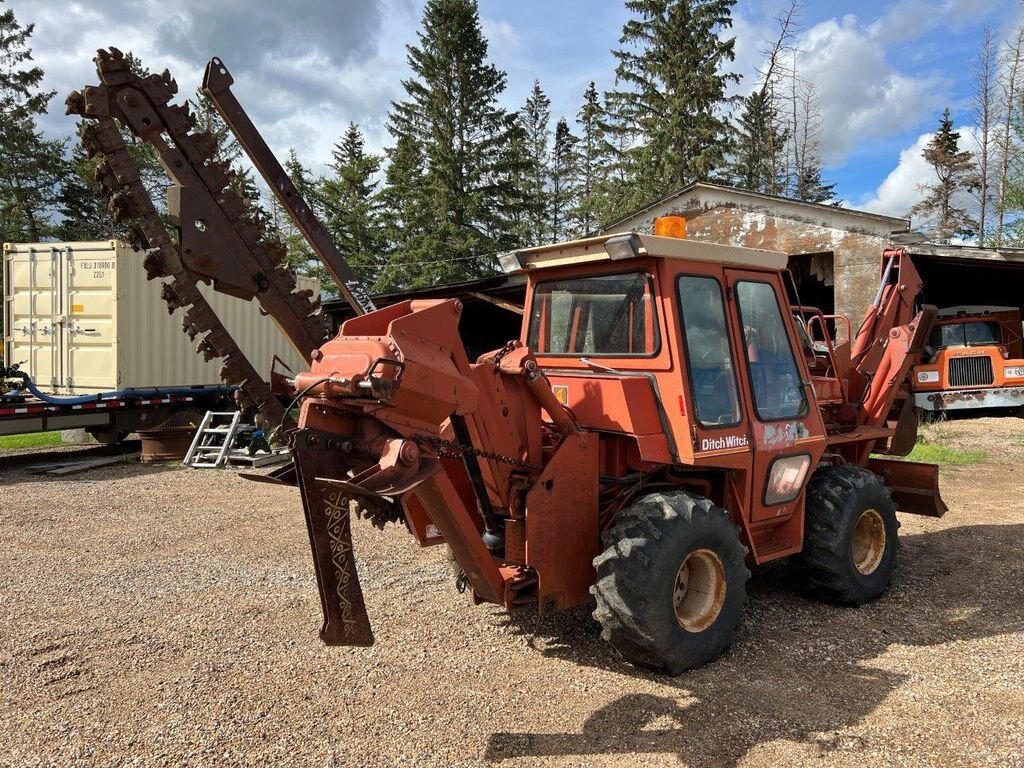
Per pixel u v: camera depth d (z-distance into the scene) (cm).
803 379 504
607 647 444
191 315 346
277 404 370
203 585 559
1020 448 1262
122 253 1152
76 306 1172
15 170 3453
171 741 334
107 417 1148
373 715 359
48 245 1183
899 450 648
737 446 440
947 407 1477
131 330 1166
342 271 399
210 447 1126
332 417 324
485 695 380
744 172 3659
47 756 322
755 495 459
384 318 354
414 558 628
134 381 1169
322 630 312
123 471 1080
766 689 389
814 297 1895
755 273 481
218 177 358
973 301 2158
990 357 1509
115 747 329
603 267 457
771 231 1453
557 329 488
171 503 859
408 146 3525
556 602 407
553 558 402
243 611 502
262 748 329
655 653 389
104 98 329
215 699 374
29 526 746
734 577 424
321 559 312
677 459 414
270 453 1105
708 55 3275
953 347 1510
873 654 438
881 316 637
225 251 358
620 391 412
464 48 3538
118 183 334
